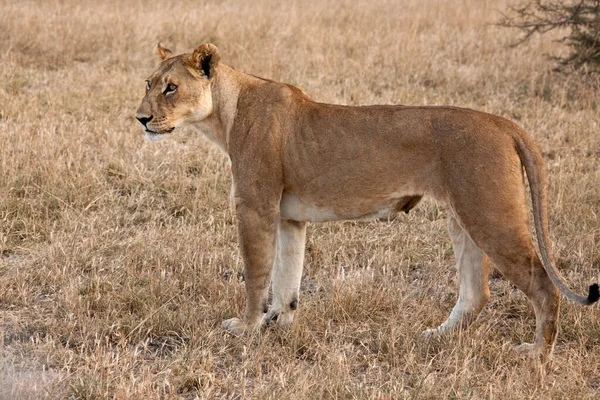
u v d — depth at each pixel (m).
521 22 24.77
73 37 23.09
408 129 8.98
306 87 19.88
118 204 13.52
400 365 9.14
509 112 18.77
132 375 8.31
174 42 24.00
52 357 8.96
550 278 8.69
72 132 16.09
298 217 9.64
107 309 10.09
